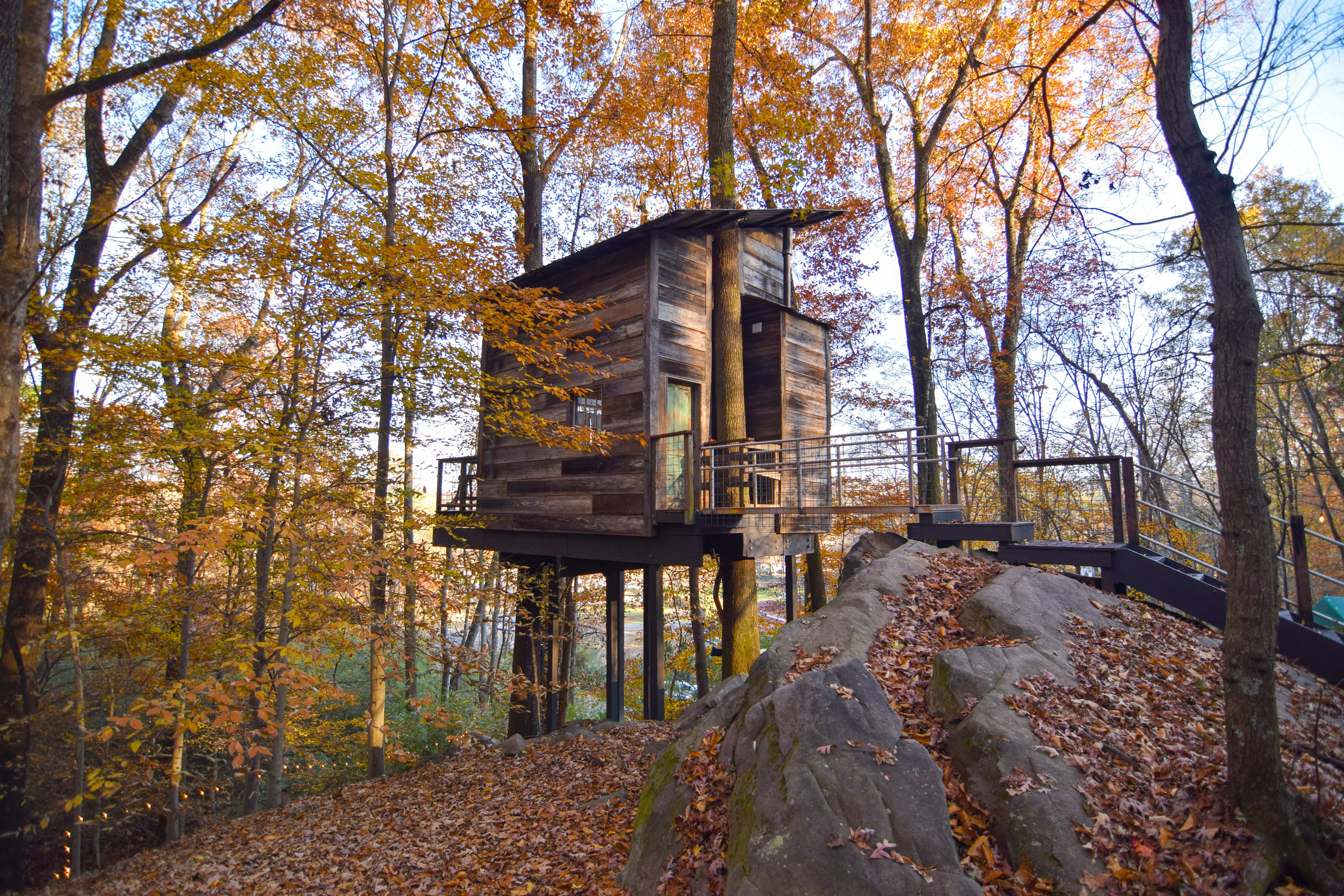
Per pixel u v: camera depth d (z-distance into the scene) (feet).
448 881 18.79
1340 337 33.88
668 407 34.35
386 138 32.60
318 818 27.02
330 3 32.32
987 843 12.34
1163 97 14.38
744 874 11.75
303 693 25.79
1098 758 14.06
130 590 32.12
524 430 31.40
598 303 29.58
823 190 56.18
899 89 54.34
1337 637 19.70
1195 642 19.94
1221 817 12.56
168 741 36.52
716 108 37.29
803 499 30.91
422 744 47.24
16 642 29.96
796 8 48.29
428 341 29.14
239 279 25.17
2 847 29.27
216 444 23.25
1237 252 13.62
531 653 43.91
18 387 16.46
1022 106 20.72
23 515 28.04
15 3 16.34
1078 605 20.84
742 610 34.99
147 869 24.88
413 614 30.45
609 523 33.60
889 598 21.62
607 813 21.40
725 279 36.11
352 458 28.32
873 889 10.86
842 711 14.06
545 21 44.98
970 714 15.03
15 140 16.58
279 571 27.48
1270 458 63.16
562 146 50.42
